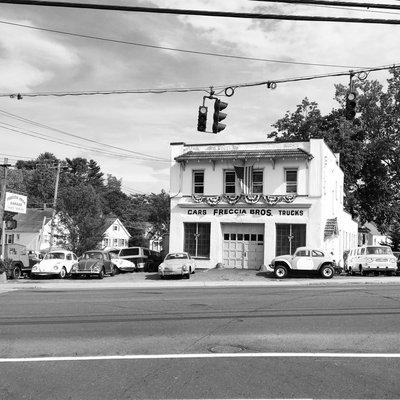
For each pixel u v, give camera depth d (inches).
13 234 2502.5
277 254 1294.3
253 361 323.0
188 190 1374.3
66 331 430.6
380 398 247.6
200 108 679.7
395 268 1163.3
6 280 1056.8
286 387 265.7
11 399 250.7
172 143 1400.1
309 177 1282.0
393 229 2070.6
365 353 343.9
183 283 992.2
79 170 4426.7
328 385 269.4
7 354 350.0
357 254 1210.6
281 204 1294.3
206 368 306.5
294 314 506.3
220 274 1198.3
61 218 1667.1
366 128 2046.0
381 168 2030.0
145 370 303.7
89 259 1188.5
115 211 3885.3
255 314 508.4
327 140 1883.6
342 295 670.5
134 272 1421.0
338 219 1547.7
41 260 1239.5
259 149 1337.4
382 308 542.3
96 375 293.7
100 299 653.3
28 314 528.7
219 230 1342.3
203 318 487.2
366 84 2033.7
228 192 1352.1
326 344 372.5
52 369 308.8
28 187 3789.4
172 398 249.1
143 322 469.1
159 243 3120.1
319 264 1096.2
